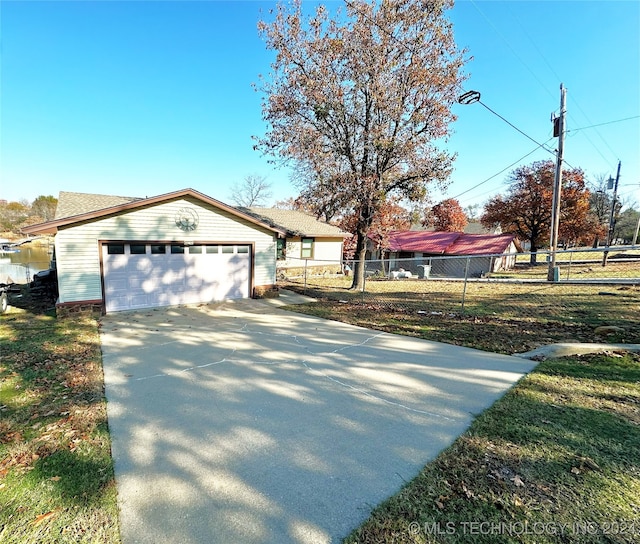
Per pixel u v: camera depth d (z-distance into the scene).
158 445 3.07
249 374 4.87
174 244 9.91
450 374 4.82
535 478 2.53
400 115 11.41
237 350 6.02
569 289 12.66
